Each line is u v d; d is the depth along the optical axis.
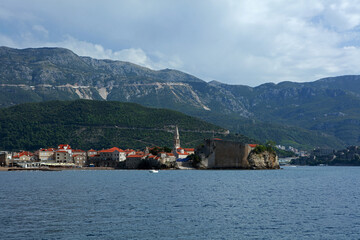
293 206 89.44
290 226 68.31
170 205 88.75
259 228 66.62
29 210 80.81
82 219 72.00
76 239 58.78
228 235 62.00
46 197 101.88
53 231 63.03
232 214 78.25
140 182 154.38
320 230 65.75
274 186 142.12
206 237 60.72
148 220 71.62
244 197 105.12
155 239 59.28
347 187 142.00
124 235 61.12
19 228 64.94
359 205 91.94
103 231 63.25
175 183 149.75
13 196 103.94
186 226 67.38
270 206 89.00
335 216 77.38
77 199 97.94
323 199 102.88
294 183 160.38
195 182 155.75
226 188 130.12
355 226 68.81
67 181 159.00
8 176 198.38
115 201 94.50
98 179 172.50
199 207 86.31
